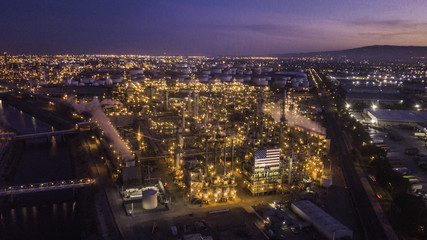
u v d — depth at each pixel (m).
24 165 174.88
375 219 107.56
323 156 169.25
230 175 120.38
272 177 123.56
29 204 132.75
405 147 189.75
